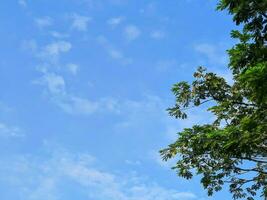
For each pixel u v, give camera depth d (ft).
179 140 76.33
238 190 82.12
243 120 61.98
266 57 55.52
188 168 80.48
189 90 80.18
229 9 56.18
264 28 55.98
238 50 56.18
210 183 81.00
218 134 66.69
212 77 79.36
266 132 63.57
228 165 79.10
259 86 52.06
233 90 76.59
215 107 75.72
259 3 54.75
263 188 81.82
